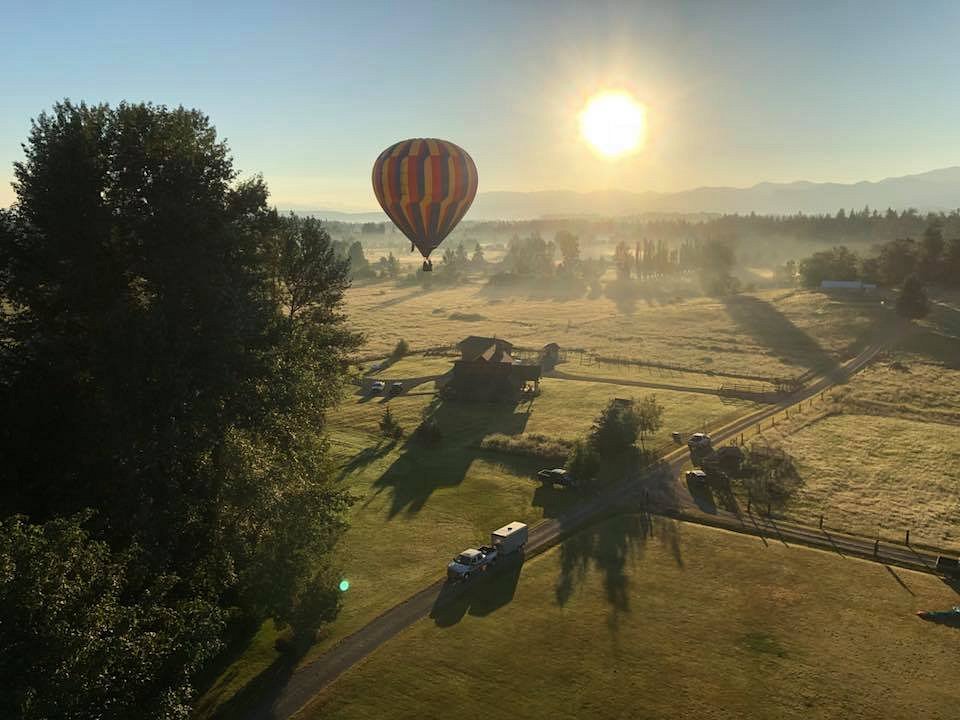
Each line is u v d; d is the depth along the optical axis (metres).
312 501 36.12
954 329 123.00
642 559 43.06
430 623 35.97
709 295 195.88
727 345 125.25
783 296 166.00
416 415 79.50
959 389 90.12
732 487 56.06
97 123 35.78
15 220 35.00
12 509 30.28
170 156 35.75
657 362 112.12
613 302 195.00
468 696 30.12
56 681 19.02
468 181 64.81
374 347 126.88
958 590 39.19
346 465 61.81
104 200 35.56
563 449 63.94
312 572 35.16
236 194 40.09
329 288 63.41
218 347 33.38
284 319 40.38
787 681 30.94
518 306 190.75
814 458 63.44
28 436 32.69
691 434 71.81
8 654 19.11
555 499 53.62
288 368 37.88
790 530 47.53
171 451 31.23
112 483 31.19
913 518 49.38
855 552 44.06
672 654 33.00
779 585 39.66
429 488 55.97
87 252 34.41
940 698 29.80
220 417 33.81
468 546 45.41
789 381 93.56
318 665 32.59
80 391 33.94
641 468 60.91
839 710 29.03
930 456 64.06
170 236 34.81
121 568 24.55
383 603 38.09
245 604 37.38
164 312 33.12
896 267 160.12
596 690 30.41
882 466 61.06
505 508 51.81
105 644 20.89
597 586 39.66
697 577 40.69
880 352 113.31
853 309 140.50
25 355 32.94
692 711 29.02
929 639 34.25
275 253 47.41
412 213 65.25
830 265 171.38
